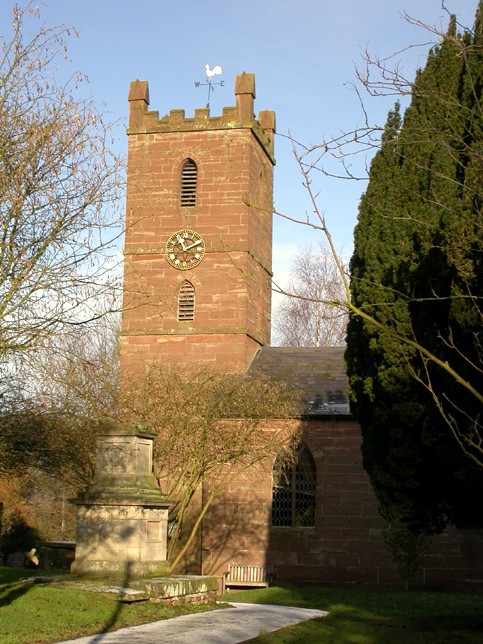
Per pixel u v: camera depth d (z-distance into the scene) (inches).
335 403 1240.2
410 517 797.9
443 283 705.0
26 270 554.9
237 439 998.4
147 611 652.7
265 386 1049.5
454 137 459.5
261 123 1565.0
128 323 1363.2
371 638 633.0
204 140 1389.0
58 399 894.4
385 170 877.2
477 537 1147.3
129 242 1385.3
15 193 555.2
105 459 750.5
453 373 367.6
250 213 1379.2
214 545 1221.1
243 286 1344.7
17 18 590.9
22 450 896.9
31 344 562.9
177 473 1032.2
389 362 757.3
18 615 557.3
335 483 1207.6
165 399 970.1
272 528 1213.1
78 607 603.8
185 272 1364.4
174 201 1384.1
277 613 756.0
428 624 729.6
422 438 729.6
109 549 714.8
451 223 671.1
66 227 580.4
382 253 808.9
